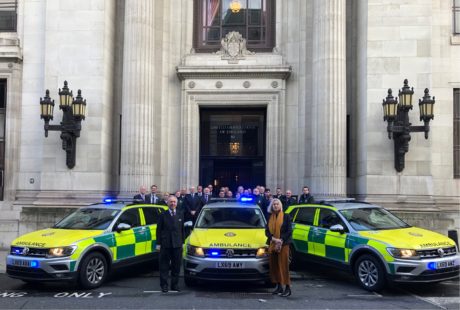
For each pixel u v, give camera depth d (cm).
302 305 821
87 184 1518
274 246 888
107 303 830
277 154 1638
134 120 1535
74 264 908
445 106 1570
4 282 1020
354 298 879
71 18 1561
